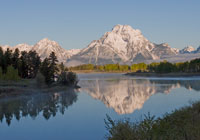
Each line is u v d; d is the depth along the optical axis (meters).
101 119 33.97
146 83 113.56
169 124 17.92
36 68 109.00
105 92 77.25
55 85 90.81
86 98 62.06
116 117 34.44
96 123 31.45
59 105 49.91
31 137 25.83
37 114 39.75
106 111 40.94
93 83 121.81
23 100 58.69
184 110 22.95
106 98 61.53
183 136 14.62
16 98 61.84
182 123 18.67
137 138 14.38
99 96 66.31
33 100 58.81
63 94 72.69
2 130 29.22
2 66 100.50
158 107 42.44
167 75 177.62
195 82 109.38
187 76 165.00
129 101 54.16
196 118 19.52
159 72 198.62
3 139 25.36
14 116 38.22
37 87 80.94
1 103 53.69
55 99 60.53
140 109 41.28
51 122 33.22
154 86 94.19
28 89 74.44
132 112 38.59
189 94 62.12
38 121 34.12
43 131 28.28
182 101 48.81
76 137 25.11
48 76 89.56
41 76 83.88
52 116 37.62
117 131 15.70
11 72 86.19
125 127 15.64
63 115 38.31
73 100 58.16
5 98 61.12
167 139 14.59
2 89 67.06
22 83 83.62
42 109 44.94
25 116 38.12
